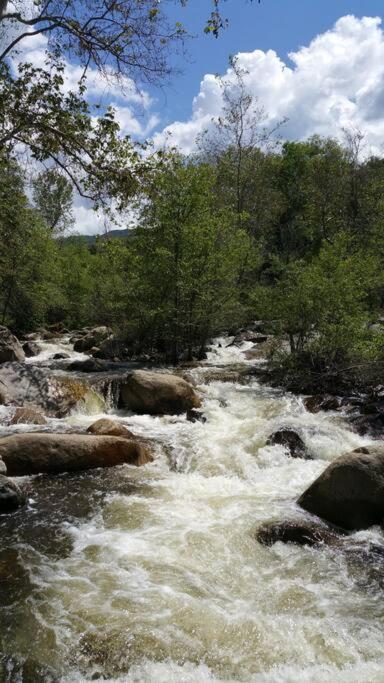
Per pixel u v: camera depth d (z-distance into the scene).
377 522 5.84
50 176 12.12
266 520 5.87
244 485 7.08
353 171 32.50
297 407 10.78
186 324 15.98
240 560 5.05
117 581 4.59
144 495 6.57
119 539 5.38
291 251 33.81
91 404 11.19
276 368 13.57
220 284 16.70
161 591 4.45
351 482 5.92
